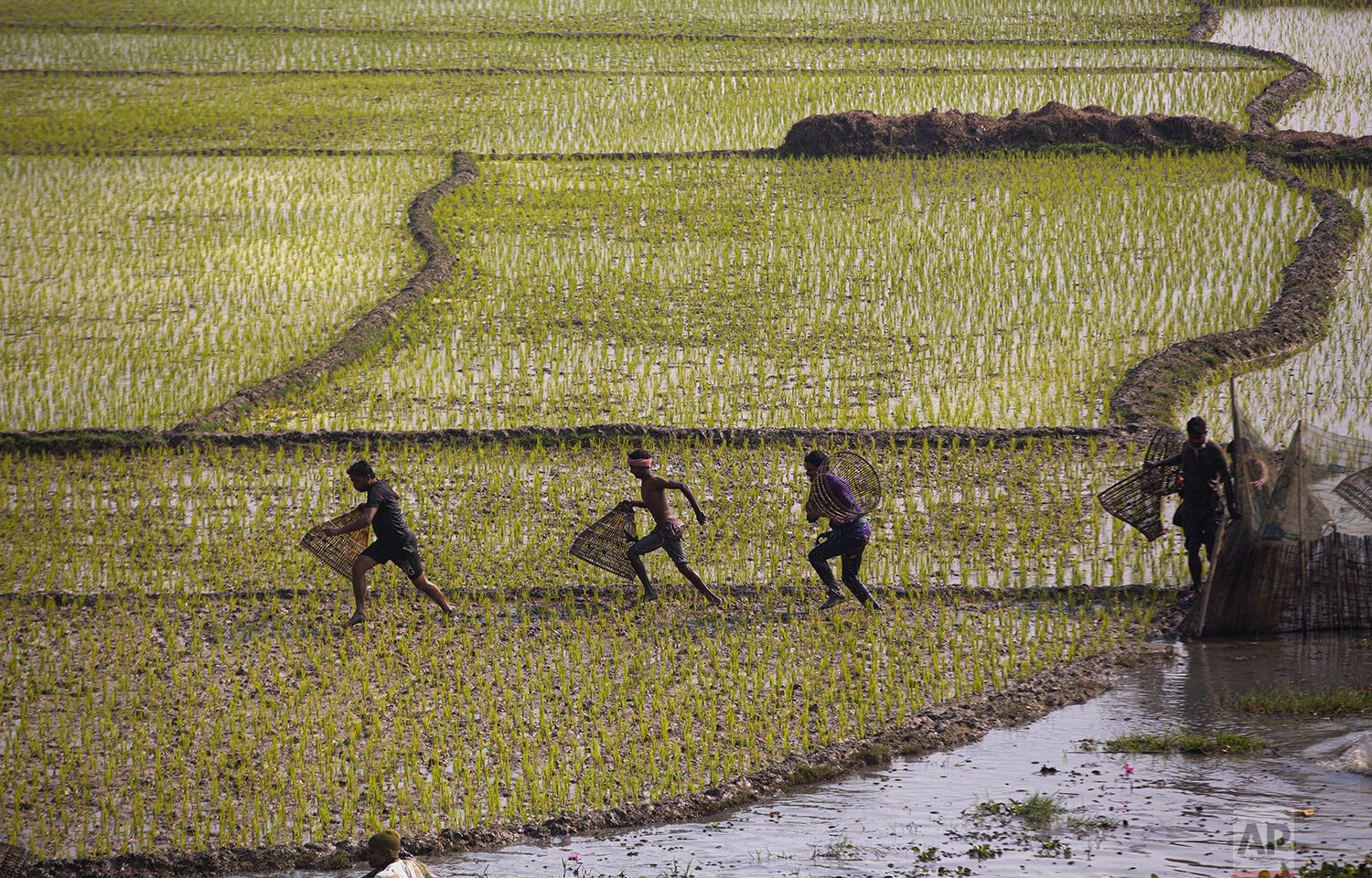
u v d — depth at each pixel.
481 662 36.44
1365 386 54.44
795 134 95.25
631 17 144.25
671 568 42.53
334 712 33.59
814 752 31.00
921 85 113.38
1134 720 31.81
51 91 119.44
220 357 62.00
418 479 49.31
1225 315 62.72
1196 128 91.56
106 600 40.41
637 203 85.25
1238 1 143.12
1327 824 24.50
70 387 58.56
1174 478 39.28
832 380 57.69
